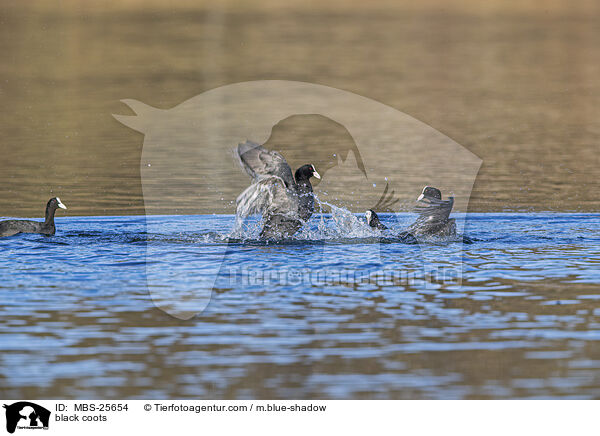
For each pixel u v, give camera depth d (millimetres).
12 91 105000
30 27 156000
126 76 113625
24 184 64875
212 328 30062
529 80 114688
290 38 148375
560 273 37375
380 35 153500
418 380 25922
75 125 88062
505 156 74812
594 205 56844
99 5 187250
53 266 38500
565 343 28562
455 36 153000
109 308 32250
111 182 65812
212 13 180250
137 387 25625
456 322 30609
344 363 27031
